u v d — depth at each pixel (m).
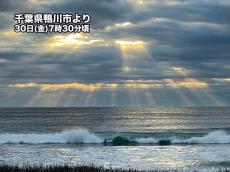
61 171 14.67
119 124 100.75
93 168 15.32
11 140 46.41
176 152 35.19
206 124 99.19
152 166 26.20
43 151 36.09
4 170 14.56
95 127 87.69
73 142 47.06
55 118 139.25
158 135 48.44
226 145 42.78
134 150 37.28
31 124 100.19
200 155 32.72
